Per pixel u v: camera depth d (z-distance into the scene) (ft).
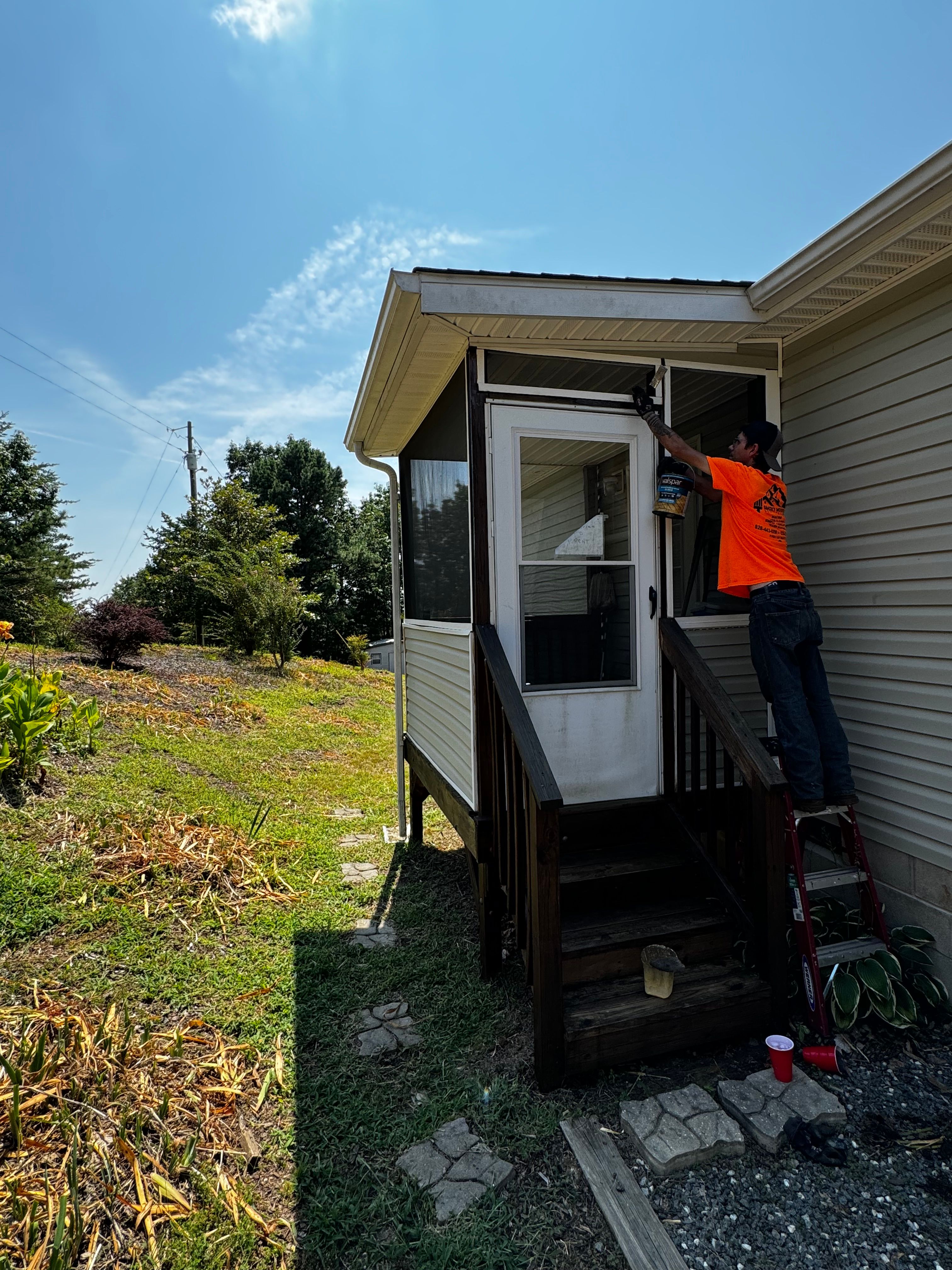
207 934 11.30
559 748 10.58
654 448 11.00
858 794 10.87
